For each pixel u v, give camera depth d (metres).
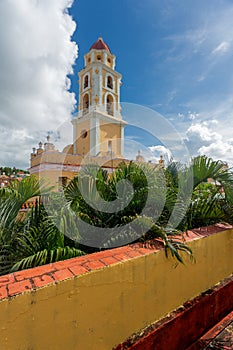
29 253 2.18
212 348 1.97
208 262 2.41
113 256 1.69
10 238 2.21
